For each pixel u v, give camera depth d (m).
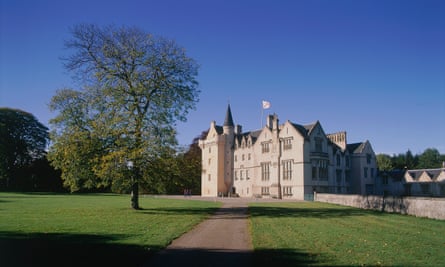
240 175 85.94
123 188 35.81
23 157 88.00
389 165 115.81
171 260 12.93
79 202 44.88
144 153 32.62
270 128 78.56
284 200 62.06
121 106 35.00
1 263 11.89
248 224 23.94
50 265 11.68
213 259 13.17
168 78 36.66
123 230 19.61
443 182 73.19
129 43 35.81
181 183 36.66
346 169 78.69
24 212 29.50
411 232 20.52
